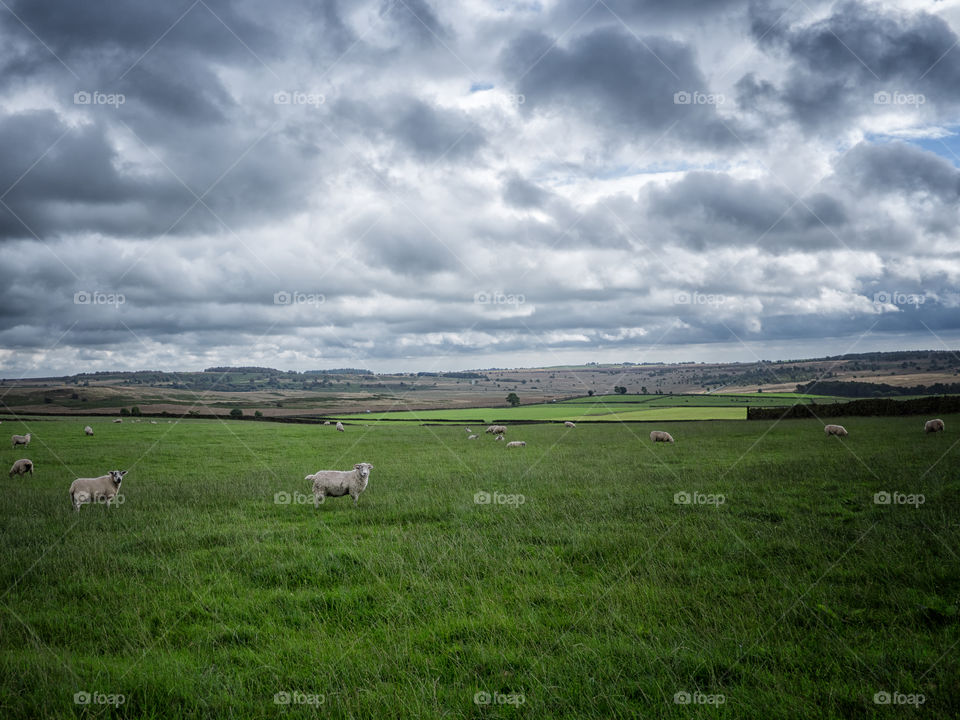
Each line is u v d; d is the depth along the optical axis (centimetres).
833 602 809
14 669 654
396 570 1012
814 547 1059
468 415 8519
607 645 701
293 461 2972
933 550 1009
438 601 867
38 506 1647
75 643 742
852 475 1791
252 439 4481
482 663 673
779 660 665
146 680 635
